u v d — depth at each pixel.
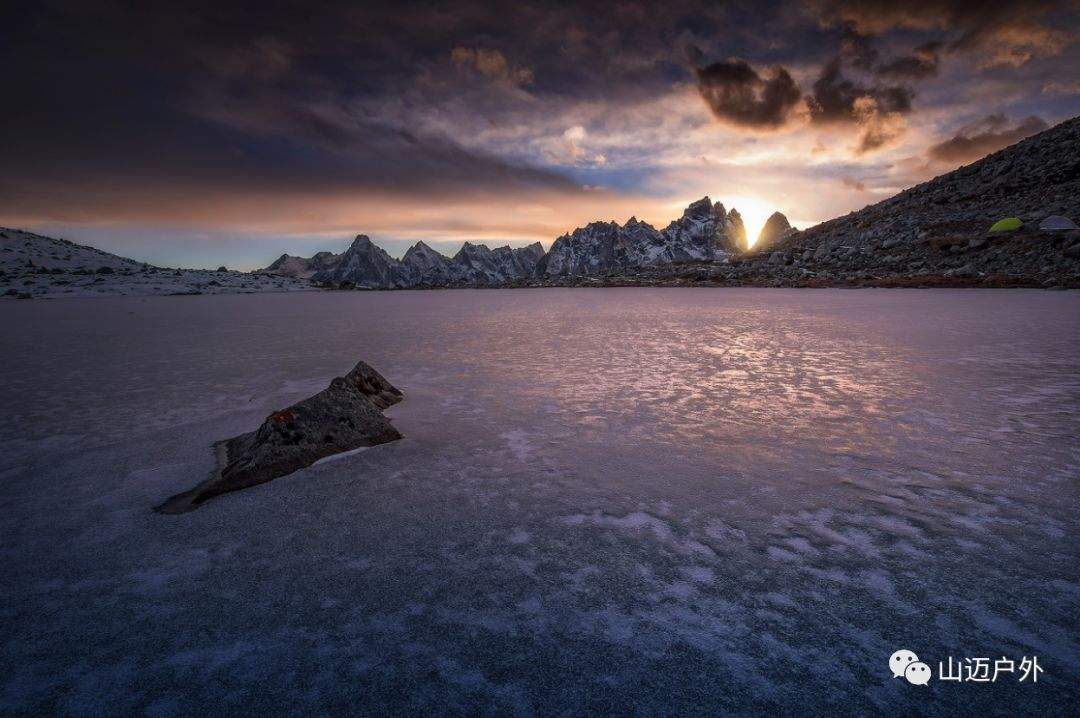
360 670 2.08
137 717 1.88
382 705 1.90
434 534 3.24
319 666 2.11
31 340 15.27
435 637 2.27
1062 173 36.06
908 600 2.45
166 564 2.98
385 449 4.96
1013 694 1.88
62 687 2.04
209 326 19.27
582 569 2.79
